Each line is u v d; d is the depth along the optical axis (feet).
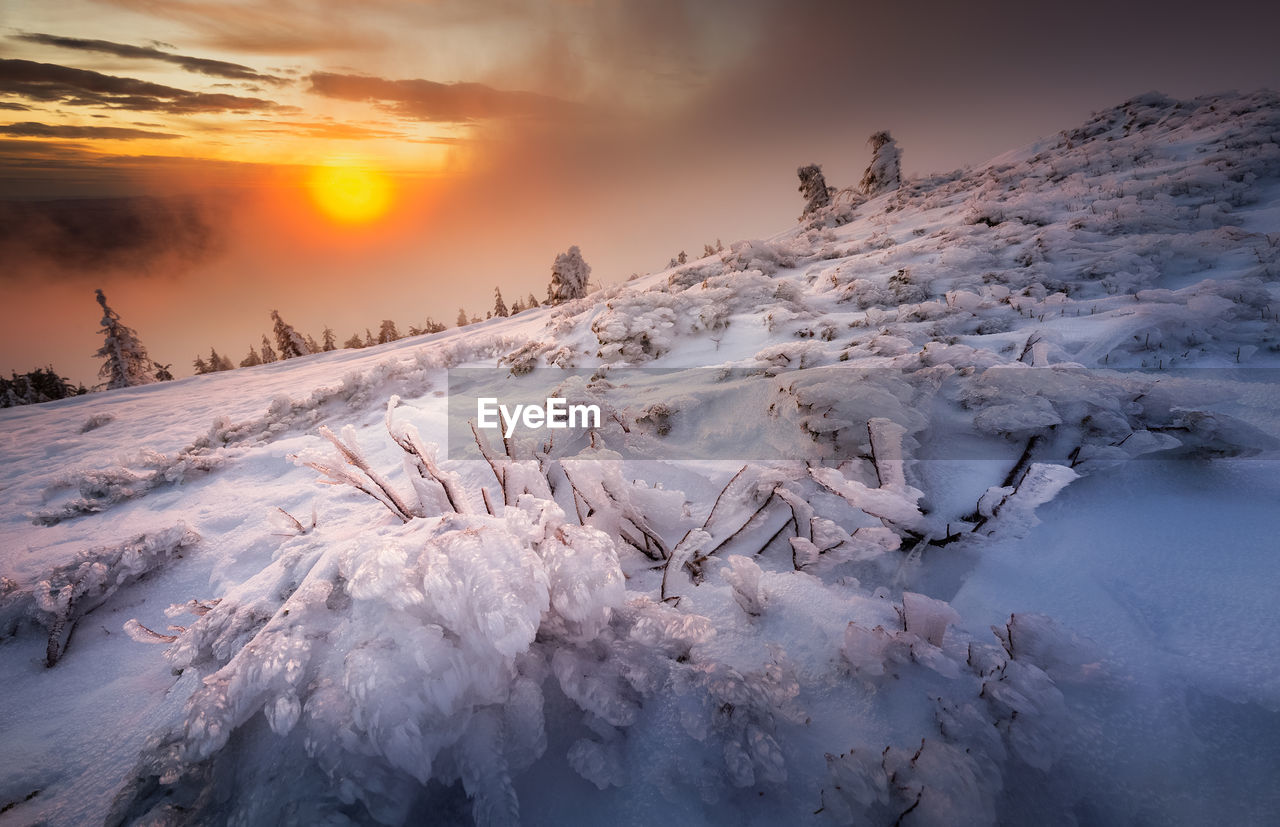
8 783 6.16
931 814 4.09
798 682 5.68
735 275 25.91
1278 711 4.71
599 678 5.39
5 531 15.65
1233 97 35.73
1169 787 4.38
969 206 33.06
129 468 19.27
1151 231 20.01
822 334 18.08
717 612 6.79
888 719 5.18
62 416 36.76
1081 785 4.49
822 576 7.31
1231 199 21.11
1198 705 4.90
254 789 4.70
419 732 4.47
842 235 38.19
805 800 4.62
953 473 8.92
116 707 7.39
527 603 5.08
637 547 8.25
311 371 43.75
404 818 4.61
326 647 5.34
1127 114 41.09
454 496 7.53
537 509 7.06
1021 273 19.07
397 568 5.32
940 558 7.26
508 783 4.56
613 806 4.81
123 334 84.17
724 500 9.23
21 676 8.51
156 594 10.56
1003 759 4.60
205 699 5.02
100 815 5.60
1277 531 6.69
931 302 17.53
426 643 4.79
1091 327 13.44
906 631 5.87
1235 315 12.36
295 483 15.15
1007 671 5.16
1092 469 8.38
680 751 5.04
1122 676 5.26
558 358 22.74
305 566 7.41
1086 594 6.37
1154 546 6.83
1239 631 5.49
